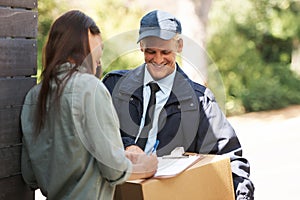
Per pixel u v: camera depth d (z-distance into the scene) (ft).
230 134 8.35
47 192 7.39
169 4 37.52
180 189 7.42
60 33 7.26
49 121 7.26
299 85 45.57
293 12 46.91
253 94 42.96
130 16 37.91
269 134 33.47
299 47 47.57
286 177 22.61
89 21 7.36
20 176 8.07
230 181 8.02
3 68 7.67
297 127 35.70
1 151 7.75
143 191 7.05
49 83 7.23
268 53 46.50
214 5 43.70
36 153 7.48
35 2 8.17
